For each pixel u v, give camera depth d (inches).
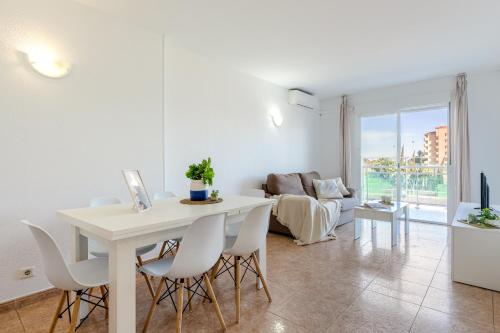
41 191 87.0
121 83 106.0
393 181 207.2
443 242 144.9
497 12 101.4
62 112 91.2
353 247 137.1
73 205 93.6
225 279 101.0
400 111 202.1
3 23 80.3
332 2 94.7
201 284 95.0
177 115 132.4
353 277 101.4
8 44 81.0
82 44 95.6
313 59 148.3
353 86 202.1
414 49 135.3
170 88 129.3
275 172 194.7
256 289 92.4
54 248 52.8
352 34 118.6
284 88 203.5
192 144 139.4
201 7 97.5
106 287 78.6
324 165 239.5
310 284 95.8
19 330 70.8
